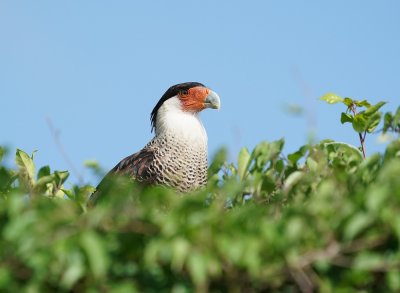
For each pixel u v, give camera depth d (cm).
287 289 866
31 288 813
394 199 831
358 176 973
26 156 1170
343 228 829
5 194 1130
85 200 1082
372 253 839
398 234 804
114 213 830
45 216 814
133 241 836
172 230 799
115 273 838
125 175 1566
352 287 853
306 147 1119
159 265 843
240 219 839
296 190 1019
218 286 859
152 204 859
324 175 1067
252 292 860
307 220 836
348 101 1321
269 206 997
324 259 824
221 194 1012
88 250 784
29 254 802
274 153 1123
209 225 809
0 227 834
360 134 1288
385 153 1000
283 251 814
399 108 1113
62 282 803
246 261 802
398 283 824
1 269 807
